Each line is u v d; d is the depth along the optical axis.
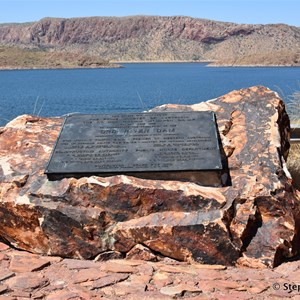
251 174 5.65
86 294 4.55
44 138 6.32
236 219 5.33
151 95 50.22
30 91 62.12
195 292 4.61
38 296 4.50
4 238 5.84
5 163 5.96
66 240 5.46
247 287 4.73
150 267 5.13
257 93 6.71
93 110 34.38
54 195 5.49
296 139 8.53
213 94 50.03
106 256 5.41
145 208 5.43
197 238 5.25
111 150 5.87
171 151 5.79
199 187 5.52
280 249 5.30
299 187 7.67
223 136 6.11
